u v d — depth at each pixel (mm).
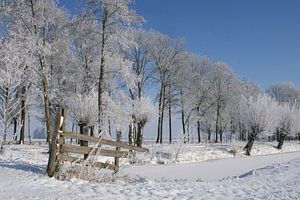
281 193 10000
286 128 43562
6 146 21531
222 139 60938
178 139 27469
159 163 24578
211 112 54188
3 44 21812
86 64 29469
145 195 9023
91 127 26625
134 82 25891
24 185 9203
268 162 27703
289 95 82375
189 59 49250
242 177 15156
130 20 24312
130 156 12898
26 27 23609
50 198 7980
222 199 9086
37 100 33656
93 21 24438
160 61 46406
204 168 22703
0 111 18156
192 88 50438
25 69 22953
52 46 27188
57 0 24953
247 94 60594
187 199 8875
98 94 24938
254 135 36000
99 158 19438
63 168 10750
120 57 25484
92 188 9500
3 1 23062
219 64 55031
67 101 29516
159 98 46500
